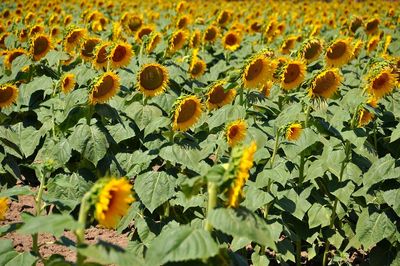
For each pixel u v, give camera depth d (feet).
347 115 10.46
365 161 10.55
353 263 11.02
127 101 12.00
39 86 13.64
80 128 9.98
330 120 11.58
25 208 12.96
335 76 10.14
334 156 10.00
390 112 12.39
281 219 9.61
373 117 11.05
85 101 10.11
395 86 11.87
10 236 11.62
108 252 5.24
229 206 5.88
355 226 10.42
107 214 5.46
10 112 13.56
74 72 14.76
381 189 9.77
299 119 10.37
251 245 10.46
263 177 9.33
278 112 11.55
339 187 10.02
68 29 14.92
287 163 10.56
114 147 11.16
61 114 12.02
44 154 11.06
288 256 9.72
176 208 10.30
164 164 10.50
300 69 11.18
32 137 12.60
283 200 9.66
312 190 10.41
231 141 9.39
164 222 9.78
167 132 9.47
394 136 9.77
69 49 15.05
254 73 10.43
